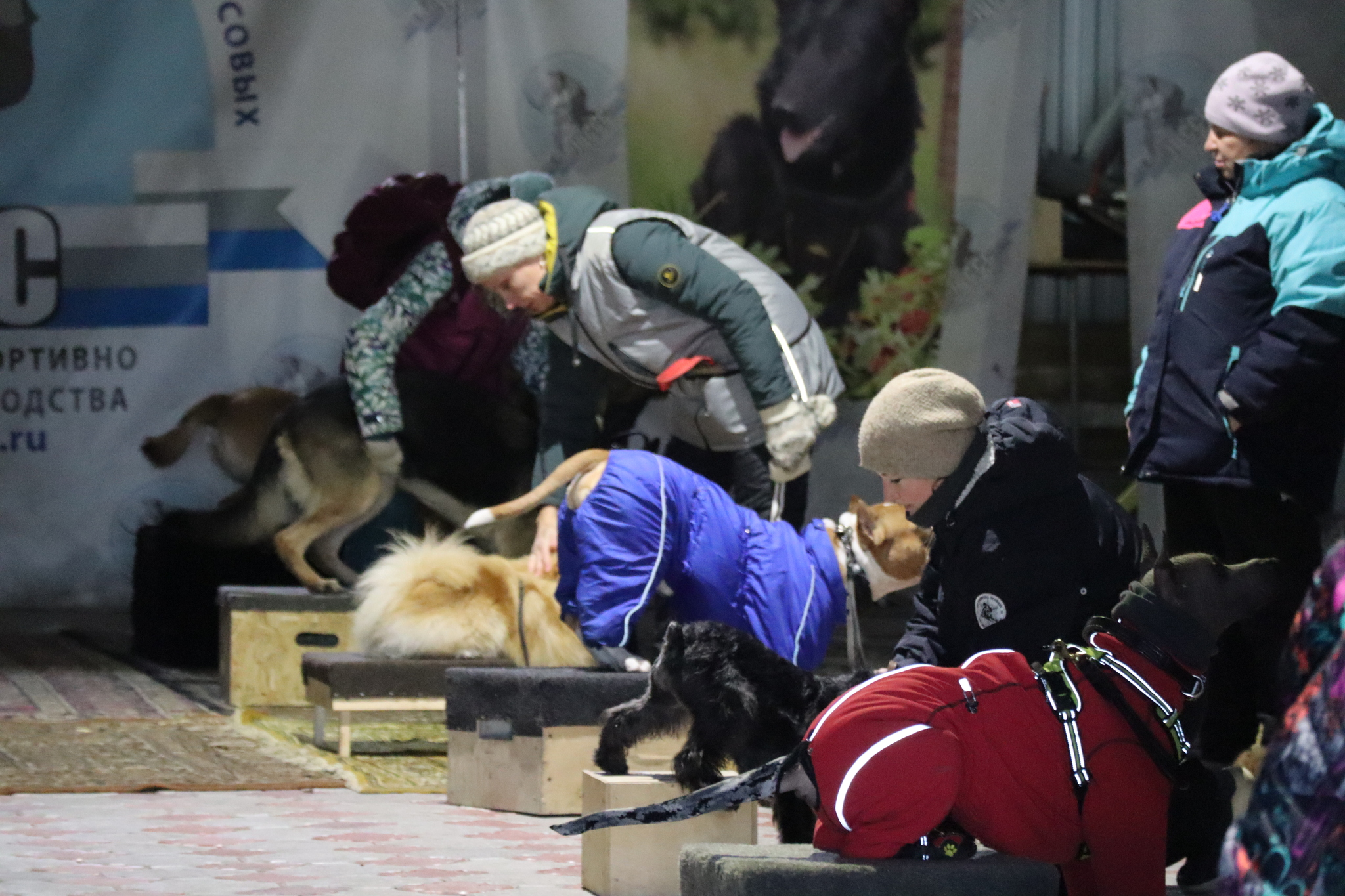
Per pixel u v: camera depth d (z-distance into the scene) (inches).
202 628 485.1
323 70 557.0
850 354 557.9
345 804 290.7
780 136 551.8
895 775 173.8
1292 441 266.2
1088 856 187.6
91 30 560.7
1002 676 181.9
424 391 459.5
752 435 344.8
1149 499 544.1
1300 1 521.7
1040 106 556.4
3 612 569.6
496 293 345.4
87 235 565.9
